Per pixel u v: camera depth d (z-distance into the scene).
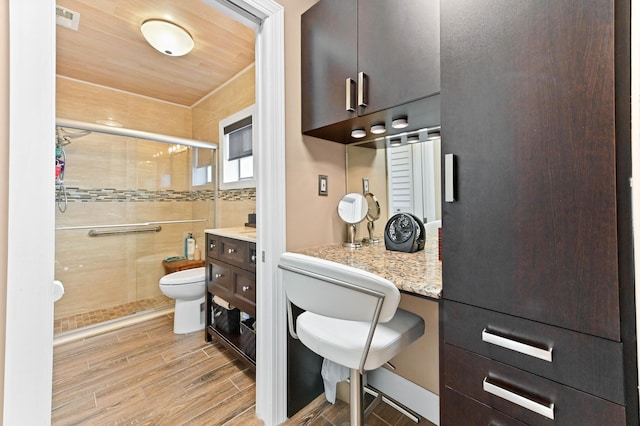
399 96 1.05
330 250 1.46
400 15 1.05
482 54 0.72
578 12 0.58
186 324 2.31
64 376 1.70
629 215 0.53
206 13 1.78
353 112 1.21
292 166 1.40
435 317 1.36
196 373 1.74
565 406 0.60
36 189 0.70
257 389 1.39
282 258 1.00
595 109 0.56
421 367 1.40
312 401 1.48
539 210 0.63
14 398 0.68
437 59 0.95
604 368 0.55
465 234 0.75
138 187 2.91
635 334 0.52
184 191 3.23
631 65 0.52
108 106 2.79
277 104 1.32
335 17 1.27
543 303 0.63
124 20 1.84
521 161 0.65
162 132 3.14
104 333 2.28
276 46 1.31
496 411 0.70
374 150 1.68
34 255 0.70
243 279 1.78
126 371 1.75
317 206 1.53
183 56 2.27
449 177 0.78
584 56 0.57
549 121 0.61
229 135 2.74
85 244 2.61
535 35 0.63
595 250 0.56
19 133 0.68
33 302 0.70
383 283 0.77
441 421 0.81
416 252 1.40
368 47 1.15
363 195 1.70
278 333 1.33
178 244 3.18
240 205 2.61
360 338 0.96
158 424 1.33
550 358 0.62
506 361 0.68
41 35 0.71
